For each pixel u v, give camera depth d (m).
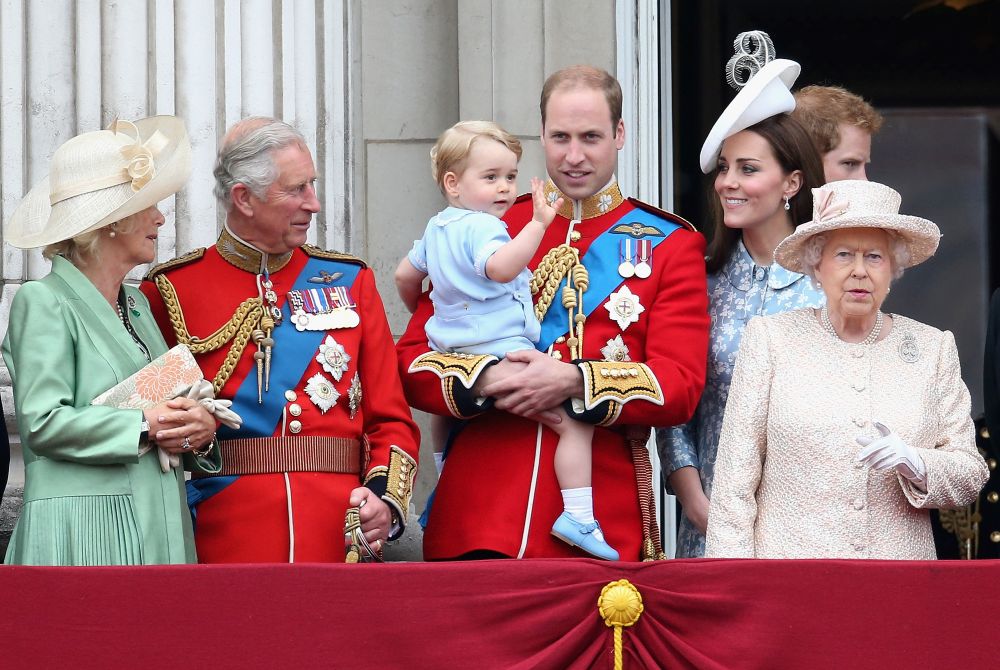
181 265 18.73
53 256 17.59
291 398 18.02
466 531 18.16
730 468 17.25
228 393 18.00
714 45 28.44
